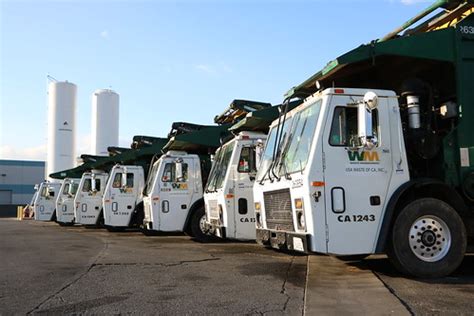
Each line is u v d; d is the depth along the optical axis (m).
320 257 9.52
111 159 21.59
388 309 5.22
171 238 15.45
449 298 5.68
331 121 6.97
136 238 15.52
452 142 7.52
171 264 8.87
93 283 7.11
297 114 7.86
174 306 5.61
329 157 6.86
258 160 10.98
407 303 5.46
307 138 7.19
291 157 7.55
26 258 10.16
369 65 7.70
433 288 6.24
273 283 6.84
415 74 8.09
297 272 7.77
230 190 11.47
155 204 14.67
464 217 7.40
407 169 7.09
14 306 5.76
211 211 12.56
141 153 18.56
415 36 7.38
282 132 8.23
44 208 28.61
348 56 7.15
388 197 6.96
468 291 6.06
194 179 14.89
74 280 7.38
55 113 39.06
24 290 6.68
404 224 6.85
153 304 5.72
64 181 25.44
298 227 7.08
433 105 7.76
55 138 39.00
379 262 8.70
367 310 5.22
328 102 7.02
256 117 11.35
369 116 6.61
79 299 6.07
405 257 6.81
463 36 7.55
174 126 15.70
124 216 18.86
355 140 6.98
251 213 11.54
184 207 14.70
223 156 12.44
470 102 7.52
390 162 7.05
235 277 7.37
